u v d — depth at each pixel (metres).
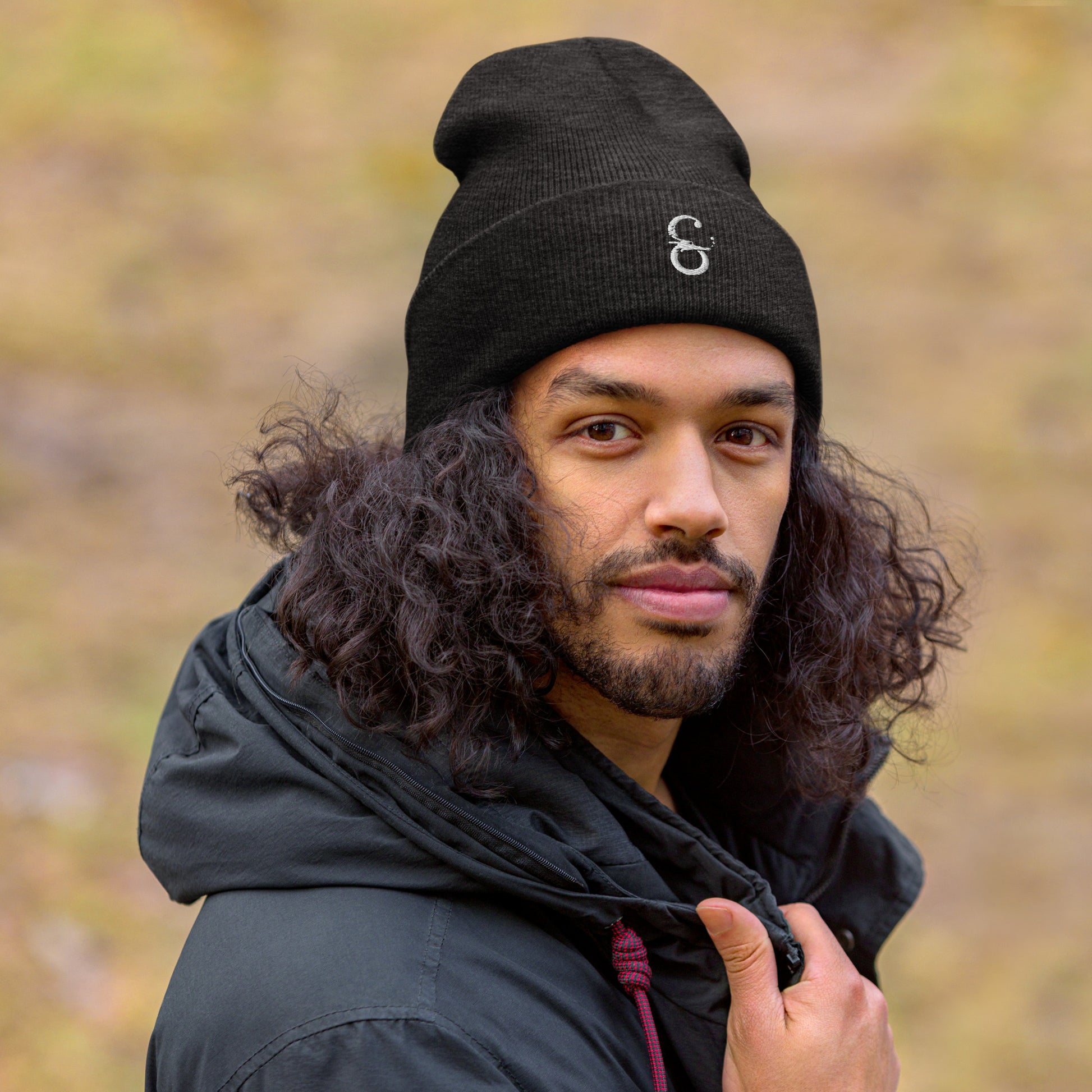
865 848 1.53
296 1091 0.96
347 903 1.06
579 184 1.21
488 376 1.23
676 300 1.17
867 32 8.02
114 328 5.29
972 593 4.21
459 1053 0.98
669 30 7.96
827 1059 1.14
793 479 1.44
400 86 7.41
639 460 1.18
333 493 1.28
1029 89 7.53
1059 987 3.13
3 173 6.17
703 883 1.22
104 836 3.08
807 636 1.45
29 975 2.68
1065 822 3.65
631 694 1.17
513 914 1.12
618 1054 1.11
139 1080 2.54
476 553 1.18
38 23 7.30
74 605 3.89
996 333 5.91
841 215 6.56
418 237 6.23
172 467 4.59
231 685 1.24
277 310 5.57
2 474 4.39
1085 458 5.20
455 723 1.13
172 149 6.56
